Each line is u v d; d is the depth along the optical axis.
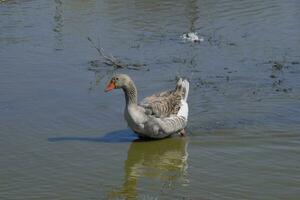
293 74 16.45
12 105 14.30
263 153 11.45
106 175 10.73
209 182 10.34
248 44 19.55
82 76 16.69
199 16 23.38
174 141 12.26
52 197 9.82
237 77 16.28
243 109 13.76
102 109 14.00
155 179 10.59
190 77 16.38
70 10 24.86
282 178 10.40
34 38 20.77
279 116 13.30
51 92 15.27
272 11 23.81
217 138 12.24
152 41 20.17
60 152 11.65
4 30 21.86
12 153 11.58
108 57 18.33
